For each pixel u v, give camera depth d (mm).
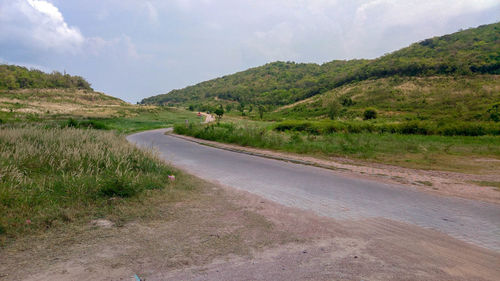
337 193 6203
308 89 150375
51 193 5039
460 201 5637
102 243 3463
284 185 6953
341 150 13445
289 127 32969
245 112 119250
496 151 13695
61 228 3861
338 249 3391
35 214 4172
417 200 5688
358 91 103312
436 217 4656
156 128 47094
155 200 5199
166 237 3680
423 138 21484
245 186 6789
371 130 28266
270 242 3568
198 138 23094
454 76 95375
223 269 2883
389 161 10953
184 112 117375
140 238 3633
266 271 2844
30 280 2645
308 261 3070
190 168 9383
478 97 74125
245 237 3719
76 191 5137
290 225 4199
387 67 118000
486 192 6383
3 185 4895
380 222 4398
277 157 11734
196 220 4336
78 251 3240
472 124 25438
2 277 2678
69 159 7168
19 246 3316
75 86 156250
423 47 140750
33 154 7238
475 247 3518
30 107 89625
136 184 5695
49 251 3225
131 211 4582
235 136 18938
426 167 9773
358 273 2814
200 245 3453
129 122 62375
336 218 4559
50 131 10461
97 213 4434
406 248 3449
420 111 70125
